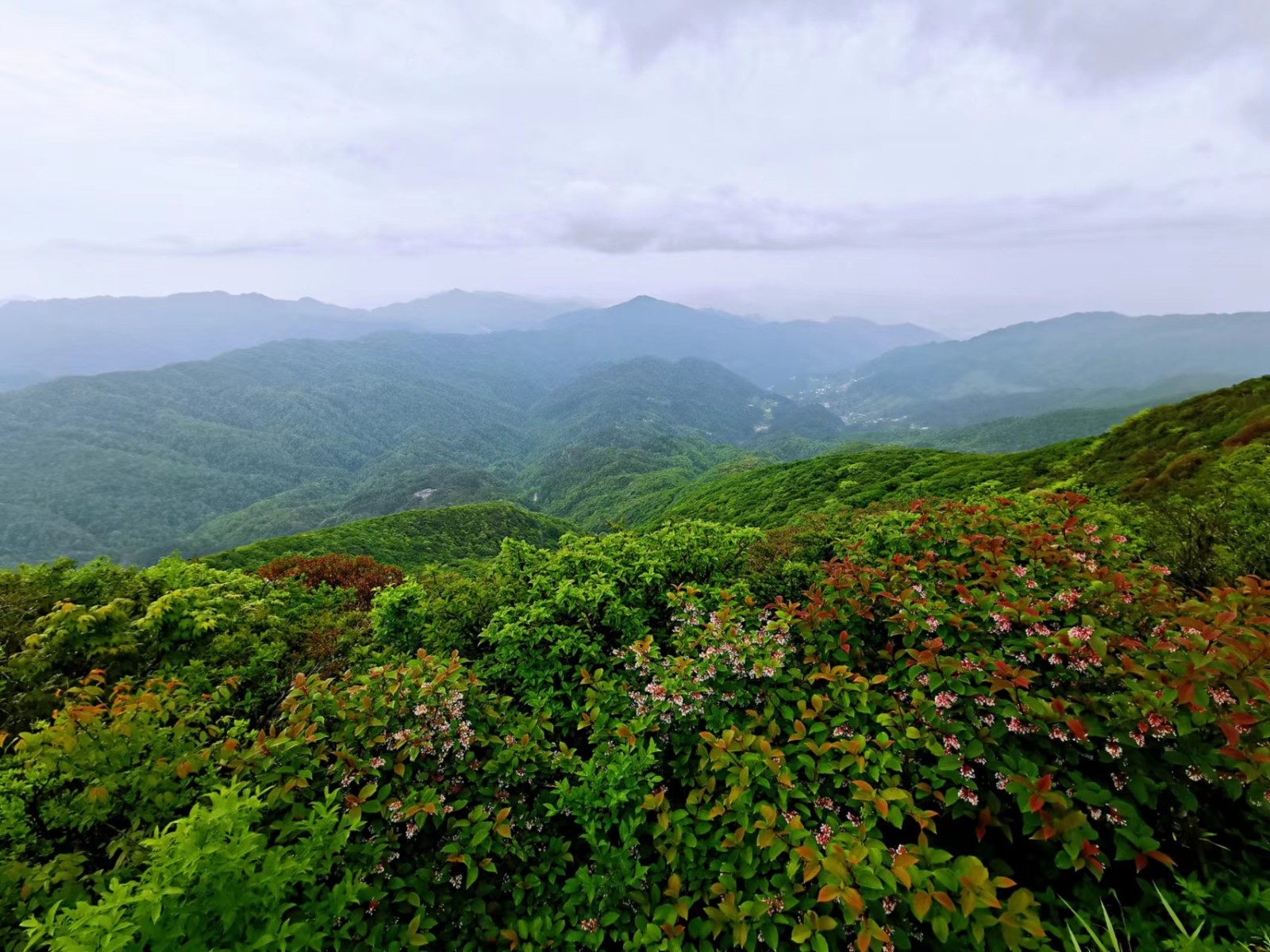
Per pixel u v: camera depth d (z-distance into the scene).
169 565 10.76
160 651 7.82
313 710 4.51
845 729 4.19
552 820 4.50
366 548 74.56
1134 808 3.37
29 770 3.99
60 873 3.54
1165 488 20.17
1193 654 3.36
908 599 4.70
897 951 2.94
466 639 8.08
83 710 4.24
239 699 7.36
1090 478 31.91
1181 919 3.16
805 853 3.08
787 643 5.09
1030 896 2.85
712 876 3.61
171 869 2.76
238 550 60.41
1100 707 3.63
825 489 60.59
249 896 2.84
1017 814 3.68
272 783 4.03
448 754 4.48
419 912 3.58
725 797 3.79
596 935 3.54
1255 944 2.88
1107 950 2.99
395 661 5.62
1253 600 3.85
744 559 8.78
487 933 3.70
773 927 3.13
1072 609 4.52
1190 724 3.21
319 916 3.21
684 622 6.09
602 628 7.22
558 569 8.29
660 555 8.38
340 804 3.97
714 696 4.68
